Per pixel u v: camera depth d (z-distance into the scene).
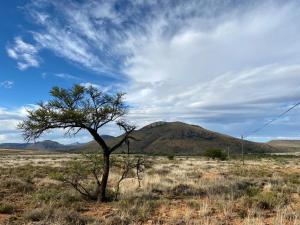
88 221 11.71
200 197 17.52
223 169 39.28
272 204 14.69
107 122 16.42
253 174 32.34
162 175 28.27
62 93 15.79
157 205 14.89
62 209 13.24
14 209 14.41
